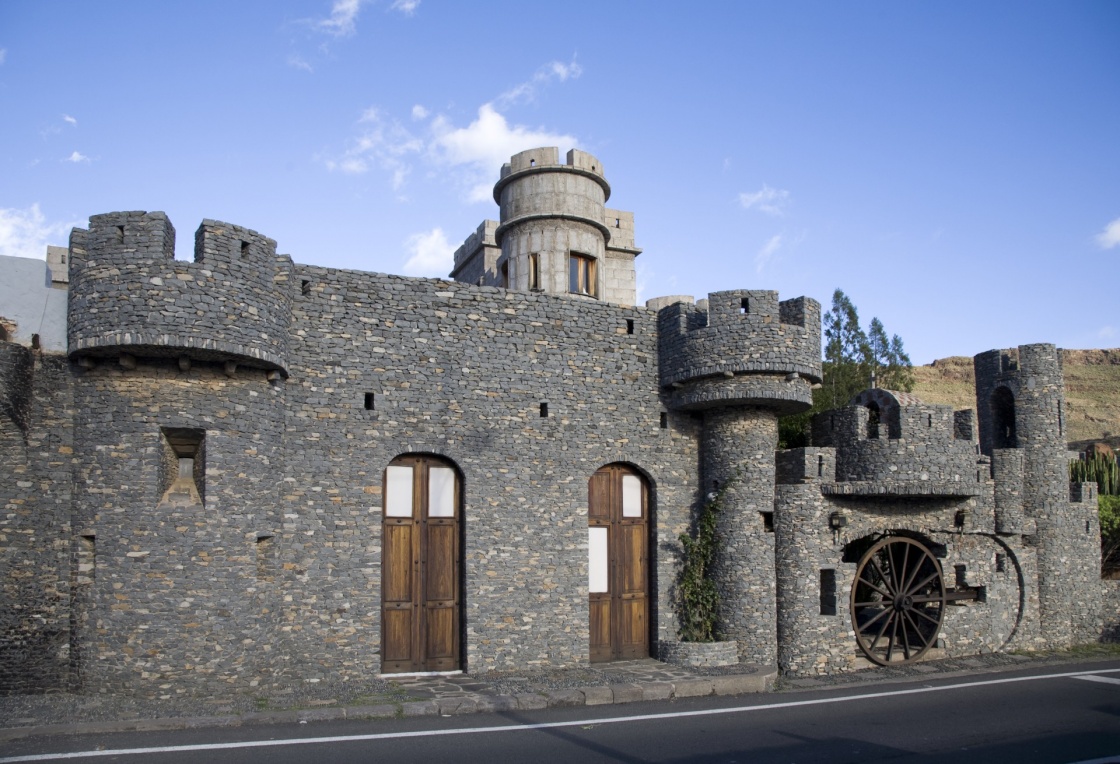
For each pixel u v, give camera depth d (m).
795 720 16.86
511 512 21.88
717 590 23.33
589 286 31.14
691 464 24.47
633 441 23.72
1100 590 29.25
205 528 17.72
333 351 20.53
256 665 18.17
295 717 15.98
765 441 23.77
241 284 18.05
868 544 26.95
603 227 31.31
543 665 21.69
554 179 30.69
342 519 20.11
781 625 23.36
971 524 26.36
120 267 17.30
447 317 21.88
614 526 23.69
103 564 17.28
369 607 20.11
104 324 17.14
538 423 22.53
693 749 14.26
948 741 15.28
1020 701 19.25
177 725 15.19
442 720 16.33
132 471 17.48
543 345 22.91
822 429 26.73
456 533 21.75
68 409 18.09
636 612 23.69
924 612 26.00
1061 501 28.67
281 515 19.44
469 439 21.67
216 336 17.53
